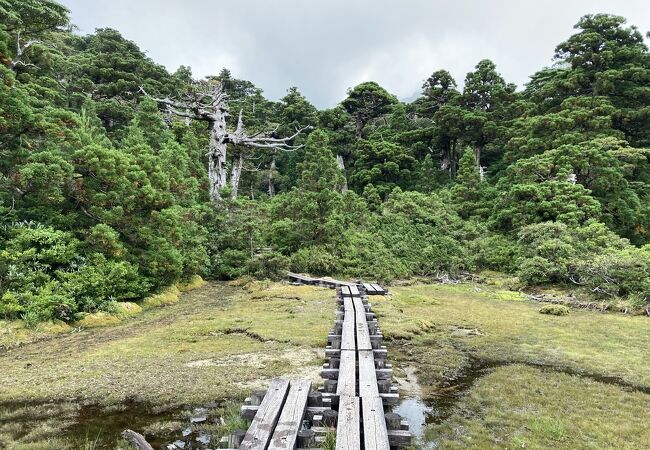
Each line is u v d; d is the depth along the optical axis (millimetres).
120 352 10023
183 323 13008
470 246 27391
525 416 7043
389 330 12414
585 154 27312
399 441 4754
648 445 6125
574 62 38438
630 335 12625
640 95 34656
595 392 8164
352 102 53031
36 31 24125
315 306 15469
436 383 8648
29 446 5676
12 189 13242
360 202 29656
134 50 41156
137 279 15141
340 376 6617
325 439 4691
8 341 10406
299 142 50219
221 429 6168
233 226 23875
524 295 19656
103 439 5965
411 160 44375
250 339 11320
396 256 25719
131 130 22484
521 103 42281
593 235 22266
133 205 15594
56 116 14617
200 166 27797
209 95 32938
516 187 26844
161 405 7172
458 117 42281
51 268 13023
